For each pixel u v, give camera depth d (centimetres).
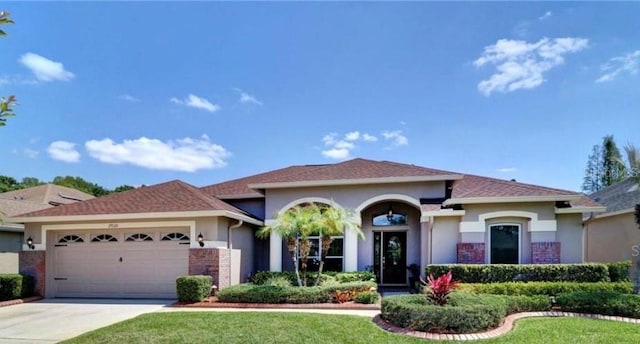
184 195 1956
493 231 1838
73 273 1919
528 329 1136
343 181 2078
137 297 1850
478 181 2175
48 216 1886
